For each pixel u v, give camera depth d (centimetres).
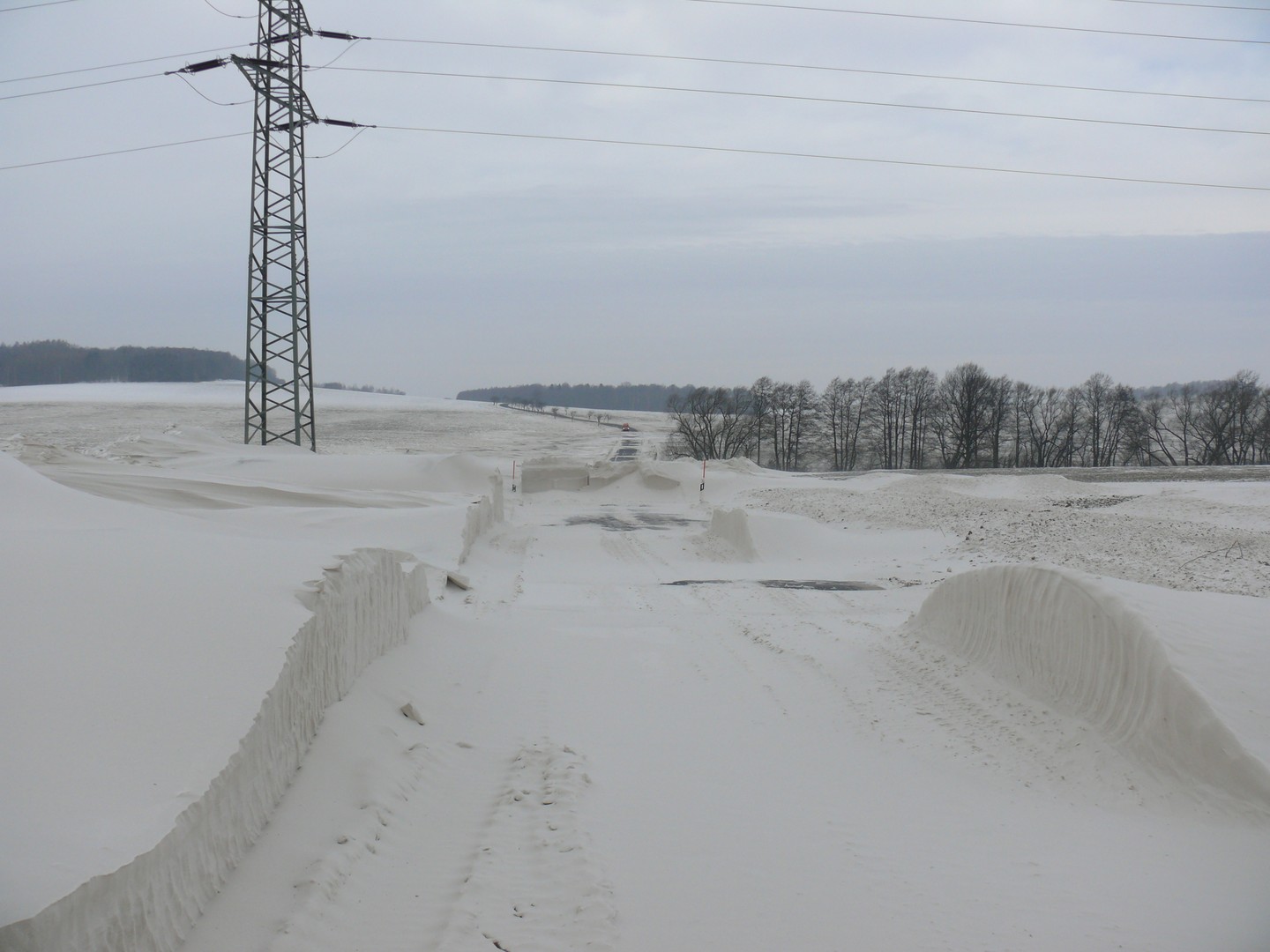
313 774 665
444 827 674
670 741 920
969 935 506
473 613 1578
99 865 386
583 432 12325
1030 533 2494
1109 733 823
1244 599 976
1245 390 7731
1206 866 584
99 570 690
